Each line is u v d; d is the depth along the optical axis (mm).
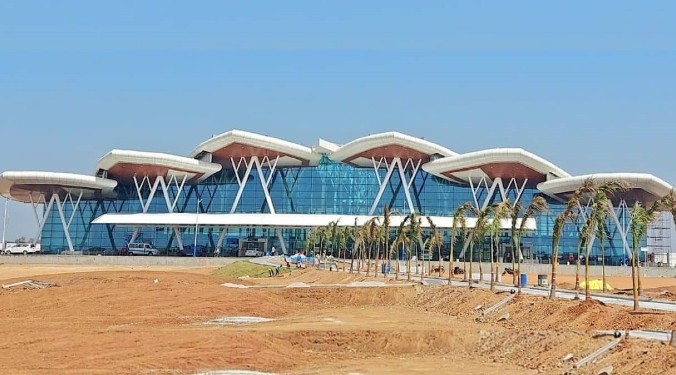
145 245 141750
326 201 148750
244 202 149250
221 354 33188
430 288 62531
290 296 64188
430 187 145750
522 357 34625
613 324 35875
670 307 42250
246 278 91062
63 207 152000
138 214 142125
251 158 148625
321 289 65938
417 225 78688
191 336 36344
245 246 143750
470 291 55125
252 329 41062
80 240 149875
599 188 44875
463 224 66250
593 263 126500
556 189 128875
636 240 39656
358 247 104938
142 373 29375
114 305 51469
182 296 55875
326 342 39531
